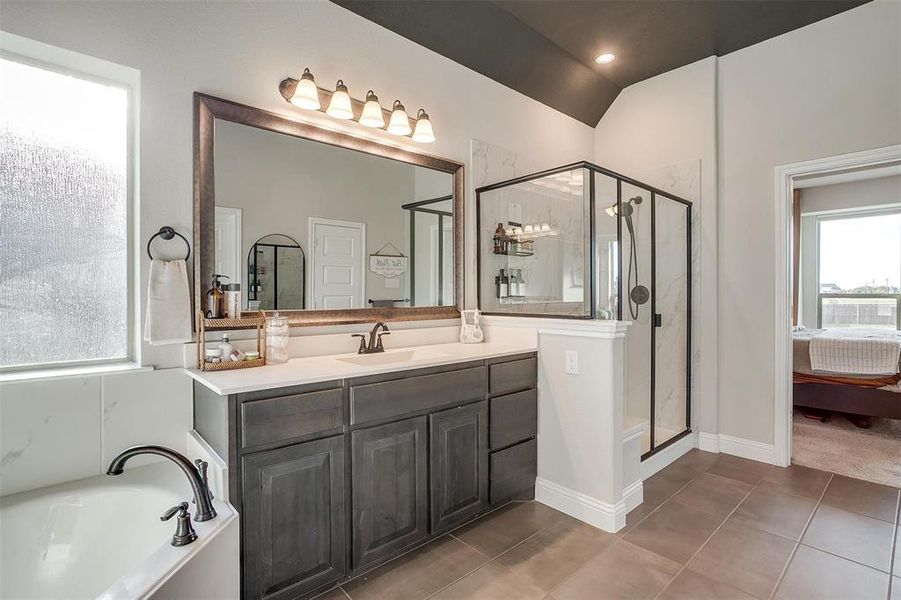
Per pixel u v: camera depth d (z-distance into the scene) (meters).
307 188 2.25
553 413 2.43
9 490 1.50
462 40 2.74
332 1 2.31
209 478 1.56
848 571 1.83
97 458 1.67
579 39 2.99
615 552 1.98
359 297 2.42
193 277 1.88
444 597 1.69
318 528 1.65
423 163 2.69
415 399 1.93
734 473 2.86
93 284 1.80
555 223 2.68
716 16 2.77
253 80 2.05
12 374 1.61
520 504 2.46
